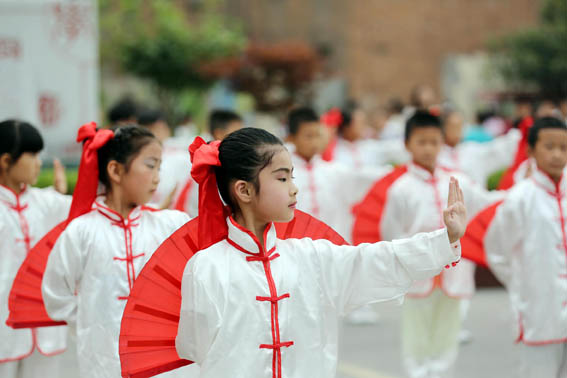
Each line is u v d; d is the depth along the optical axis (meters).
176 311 7.12
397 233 13.91
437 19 65.94
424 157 13.83
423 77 66.00
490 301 20.64
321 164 15.99
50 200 10.99
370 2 65.12
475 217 11.50
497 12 66.38
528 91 57.41
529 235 10.72
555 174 10.80
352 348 16.16
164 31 45.09
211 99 58.19
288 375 6.60
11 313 9.25
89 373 8.78
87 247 8.84
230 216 6.84
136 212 9.20
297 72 50.00
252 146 6.51
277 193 6.51
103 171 9.07
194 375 8.59
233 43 47.09
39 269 9.38
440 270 6.67
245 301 6.56
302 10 65.62
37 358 10.52
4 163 10.30
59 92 20.48
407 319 13.23
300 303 6.72
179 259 7.17
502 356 15.51
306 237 7.11
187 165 15.45
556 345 10.69
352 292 6.91
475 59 62.00
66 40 20.38
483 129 30.11
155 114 15.91
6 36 20.00
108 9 46.00
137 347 7.01
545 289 10.65
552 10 56.72
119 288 8.85
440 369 13.31
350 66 65.00
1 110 20.12
